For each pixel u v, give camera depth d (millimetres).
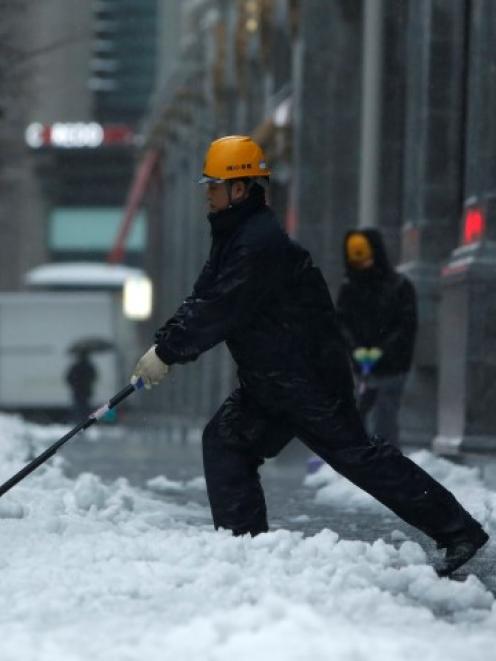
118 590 14992
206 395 121688
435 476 31094
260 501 18859
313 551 16953
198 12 136125
